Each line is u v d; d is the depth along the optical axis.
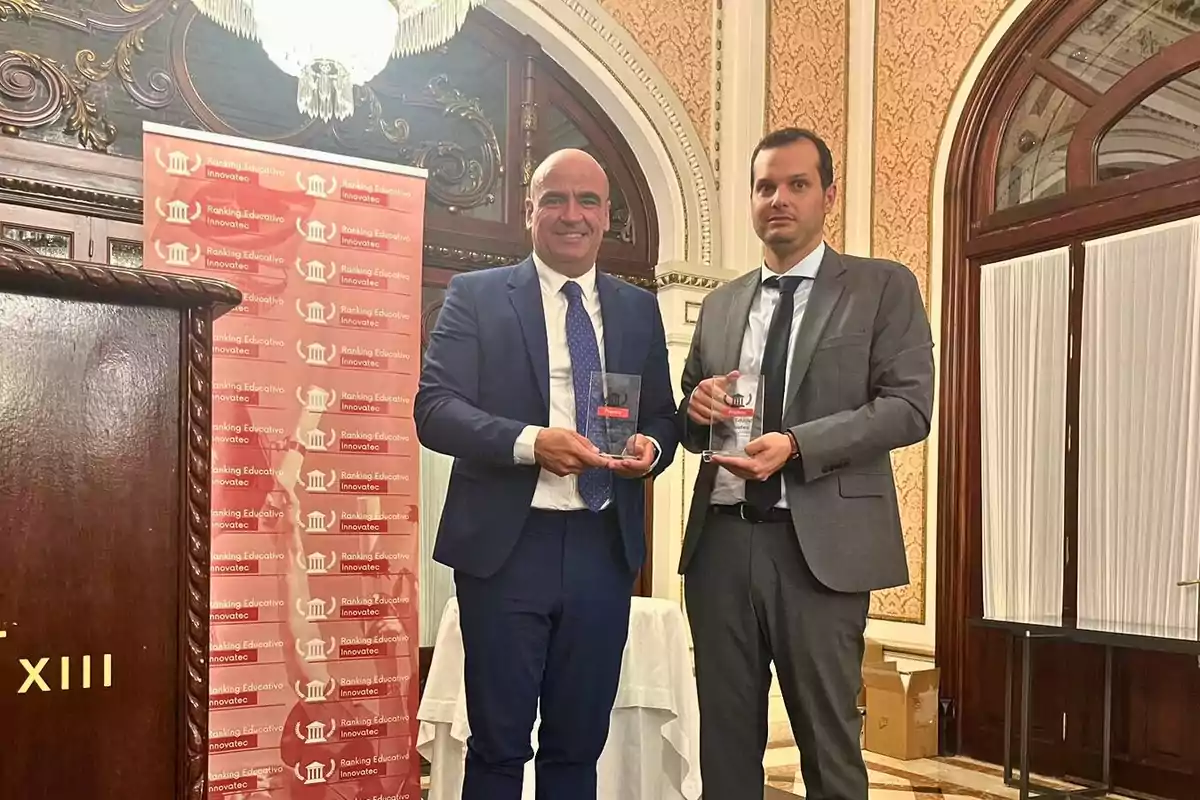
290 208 3.03
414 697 3.10
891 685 4.03
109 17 3.15
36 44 3.05
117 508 0.75
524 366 1.74
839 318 1.84
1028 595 3.84
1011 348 3.97
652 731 2.63
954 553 4.16
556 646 1.71
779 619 1.77
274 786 2.87
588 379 1.74
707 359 1.97
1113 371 3.59
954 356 4.21
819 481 1.76
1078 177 3.79
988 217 4.13
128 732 0.75
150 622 0.76
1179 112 3.49
